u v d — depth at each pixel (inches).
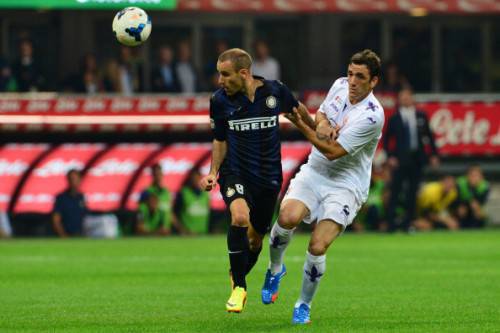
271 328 1318.9
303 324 1349.7
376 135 1344.7
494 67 3890.3
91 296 1684.3
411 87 3836.1
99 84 3400.6
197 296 1679.4
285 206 1359.5
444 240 2827.3
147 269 2111.2
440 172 3538.4
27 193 3063.5
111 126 3262.8
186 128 3292.3
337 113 1358.3
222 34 3705.7
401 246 2647.6
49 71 3580.2
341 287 1798.7
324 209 1350.9
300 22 3737.7
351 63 1338.6
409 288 1782.7
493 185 3545.8
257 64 3467.0
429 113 3452.3
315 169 1368.1
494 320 1402.6
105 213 3088.1
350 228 3176.7
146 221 3041.3
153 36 3649.1
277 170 1365.7
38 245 2706.7
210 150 3112.7
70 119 3255.4
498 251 2508.6
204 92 3516.2
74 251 2522.1
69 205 3002.0
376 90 3467.0
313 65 3732.8
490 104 3481.8
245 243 1315.2
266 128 1347.2
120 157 3097.9
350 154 1332.4
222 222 3139.8
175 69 3447.3
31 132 3235.7
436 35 3841.0
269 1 3380.9
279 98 1349.7
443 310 1503.4
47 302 1609.3
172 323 1379.2
